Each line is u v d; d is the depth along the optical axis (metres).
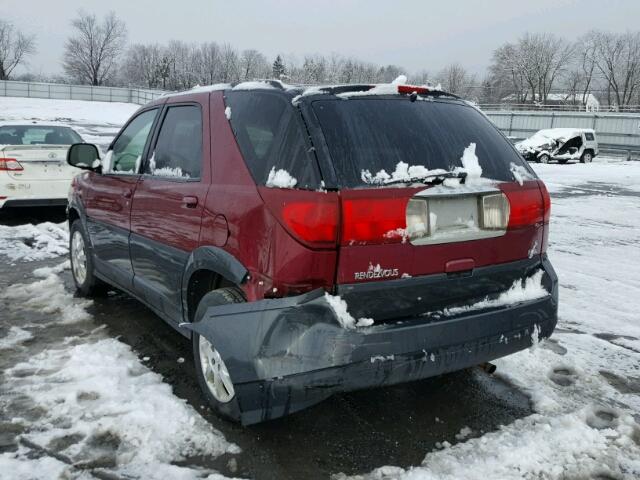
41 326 4.74
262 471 2.88
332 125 2.91
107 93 62.75
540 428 3.32
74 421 3.25
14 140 9.95
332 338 2.66
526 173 3.41
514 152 3.49
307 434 3.22
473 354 3.01
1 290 5.70
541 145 28.58
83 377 3.76
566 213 12.04
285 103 3.06
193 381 3.81
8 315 4.98
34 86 59.88
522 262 3.32
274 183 2.90
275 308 2.71
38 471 2.81
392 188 2.83
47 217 9.60
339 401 3.61
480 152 3.28
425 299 2.95
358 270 2.75
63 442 3.06
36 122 10.62
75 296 5.55
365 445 3.13
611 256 8.00
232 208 3.06
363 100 3.12
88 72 107.06
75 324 4.80
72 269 5.73
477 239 3.07
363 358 2.70
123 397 3.51
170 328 4.73
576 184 18.41
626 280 6.71
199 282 3.53
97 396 3.53
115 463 2.90
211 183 3.33
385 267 2.80
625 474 2.94
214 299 3.10
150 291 4.08
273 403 2.71
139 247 4.16
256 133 3.17
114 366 3.93
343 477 2.83
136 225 4.18
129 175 4.41
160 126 4.18
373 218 2.74
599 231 9.96
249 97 3.36
